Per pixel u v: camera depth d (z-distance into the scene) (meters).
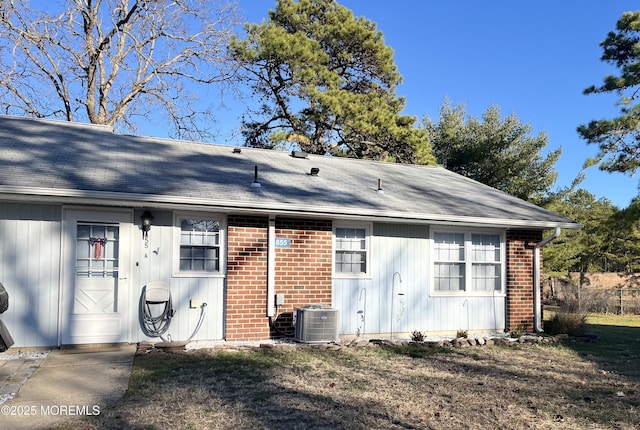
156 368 7.89
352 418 5.91
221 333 10.37
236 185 10.79
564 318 13.35
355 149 27.09
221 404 6.26
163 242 9.98
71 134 12.83
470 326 12.58
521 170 28.50
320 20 27.77
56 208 9.22
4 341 6.36
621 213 17.83
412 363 9.05
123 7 24.28
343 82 28.23
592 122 17.50
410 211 11.38
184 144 14.28
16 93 22.38
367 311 11.57
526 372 8.65
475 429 5.73
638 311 23.81
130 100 25.16
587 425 5.98
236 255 10.43
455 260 12.63
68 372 7.54
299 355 9.22
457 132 31.66
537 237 13.38
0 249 8.85
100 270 9.53
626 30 18.03
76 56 23.77
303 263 10.98
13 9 21.59
